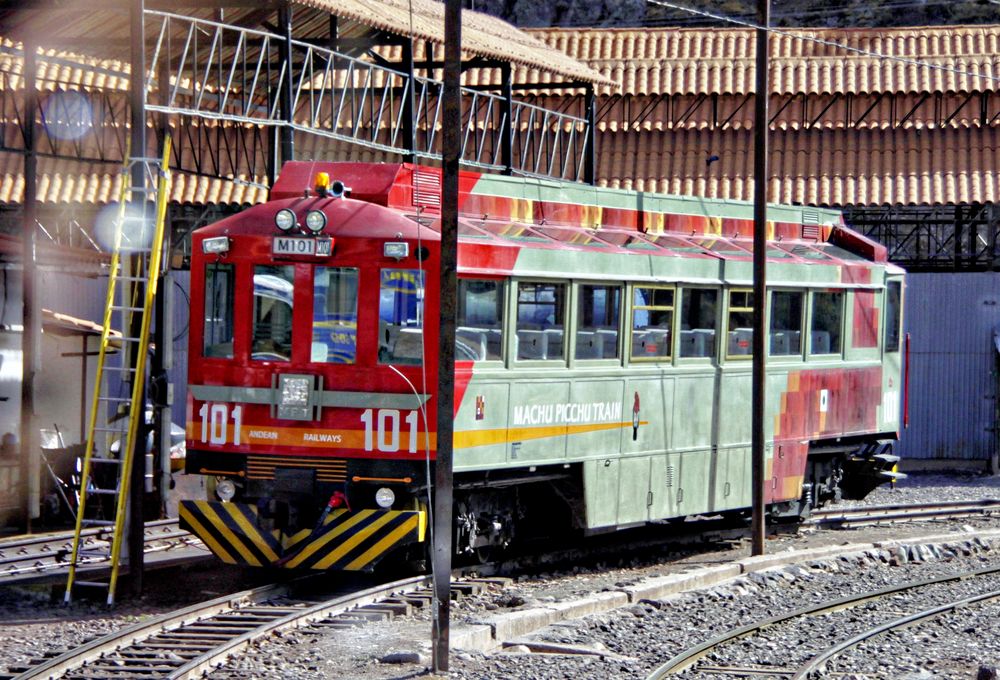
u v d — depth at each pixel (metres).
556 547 23.72
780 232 28.33
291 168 20.41
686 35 53.06
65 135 42.53
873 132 49.06
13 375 30.02
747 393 25.39
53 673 14.10
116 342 33.44
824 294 27.36
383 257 18.97
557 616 18.34
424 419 18.69
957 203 45.88
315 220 19.17
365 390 18.95
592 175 40.47
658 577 21.59
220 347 19.70
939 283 44.41
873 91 48.94
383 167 19.95
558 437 21.09
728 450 24.94
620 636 17.69
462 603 19.00
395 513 18.77
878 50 51.47
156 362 20.31
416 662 15.34
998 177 46.59
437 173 20.53
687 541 25.78
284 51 25.58
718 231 26.34
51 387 31.98
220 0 24.80
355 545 18.94
